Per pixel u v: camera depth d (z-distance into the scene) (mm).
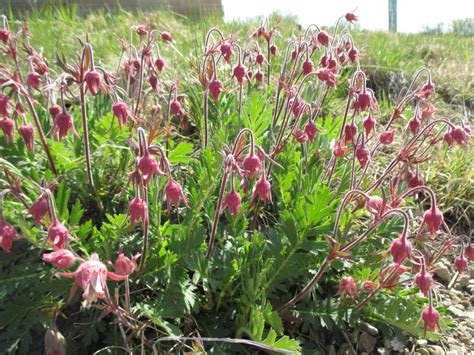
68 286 251
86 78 232
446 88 629
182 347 253
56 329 218
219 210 265
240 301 273
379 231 313
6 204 260
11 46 308
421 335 271
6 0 907
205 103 333
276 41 658
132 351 251
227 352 260
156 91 362
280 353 250
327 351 282
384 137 299
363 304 276
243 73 332
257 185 253
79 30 656
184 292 258
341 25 865
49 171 284
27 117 333
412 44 843
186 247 271
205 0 980
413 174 296
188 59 521
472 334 307
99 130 328
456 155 441
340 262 292
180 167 353
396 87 622
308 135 305
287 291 280
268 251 288
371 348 286
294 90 345
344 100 555
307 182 315
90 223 265
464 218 409
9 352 246
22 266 262
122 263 198
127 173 327
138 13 787
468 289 344
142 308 239
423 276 234
